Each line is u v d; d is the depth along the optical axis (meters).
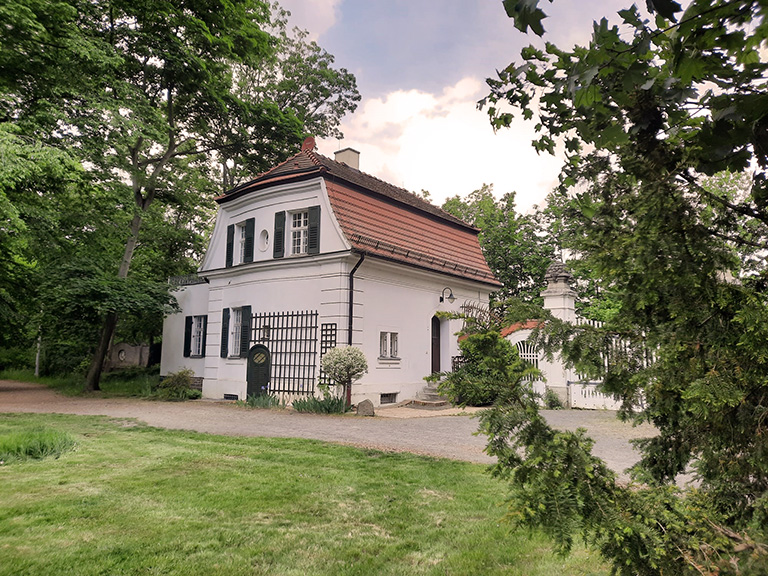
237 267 17.77
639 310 2.04
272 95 29.23
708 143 1.56
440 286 18.81
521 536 4.29
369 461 7.25
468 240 21.91
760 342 1.60
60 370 29.44
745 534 1.85
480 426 2.08
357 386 15.10
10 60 12.59
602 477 1.96
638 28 1.26
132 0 16.16
